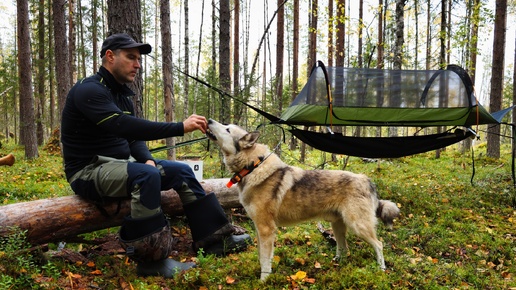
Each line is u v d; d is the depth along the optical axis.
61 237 3.33
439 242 4.43
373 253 3.81
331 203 3.47
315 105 5.96
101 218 3.47
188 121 3.12
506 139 24.41
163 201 3.98
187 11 12.80
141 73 5.81
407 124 6.11
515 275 3.66
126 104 3.53
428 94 6.12
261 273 3.19
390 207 3.66
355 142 5.66
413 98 6.09
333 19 12.60
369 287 2.99
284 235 4.41
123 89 3.42
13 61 20.38
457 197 6.63
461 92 6.07
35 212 3.17
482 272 3.63
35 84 18.48
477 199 6.51
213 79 8.02
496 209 6.10
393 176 9.14
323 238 4.37
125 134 2.97
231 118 7.51
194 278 3.03
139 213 3.03
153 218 3.06
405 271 3.38
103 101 3.02
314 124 6.04
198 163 4.90
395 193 6.73
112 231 4.21
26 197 5.79
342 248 3.74
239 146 3.37
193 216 3.65
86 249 3.70
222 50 7.89
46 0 19.27
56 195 5.85
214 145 8.21
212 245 3.72
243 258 3.57
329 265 3.48
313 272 3.38
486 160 11.68
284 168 3.49
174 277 3.08
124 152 3.48
